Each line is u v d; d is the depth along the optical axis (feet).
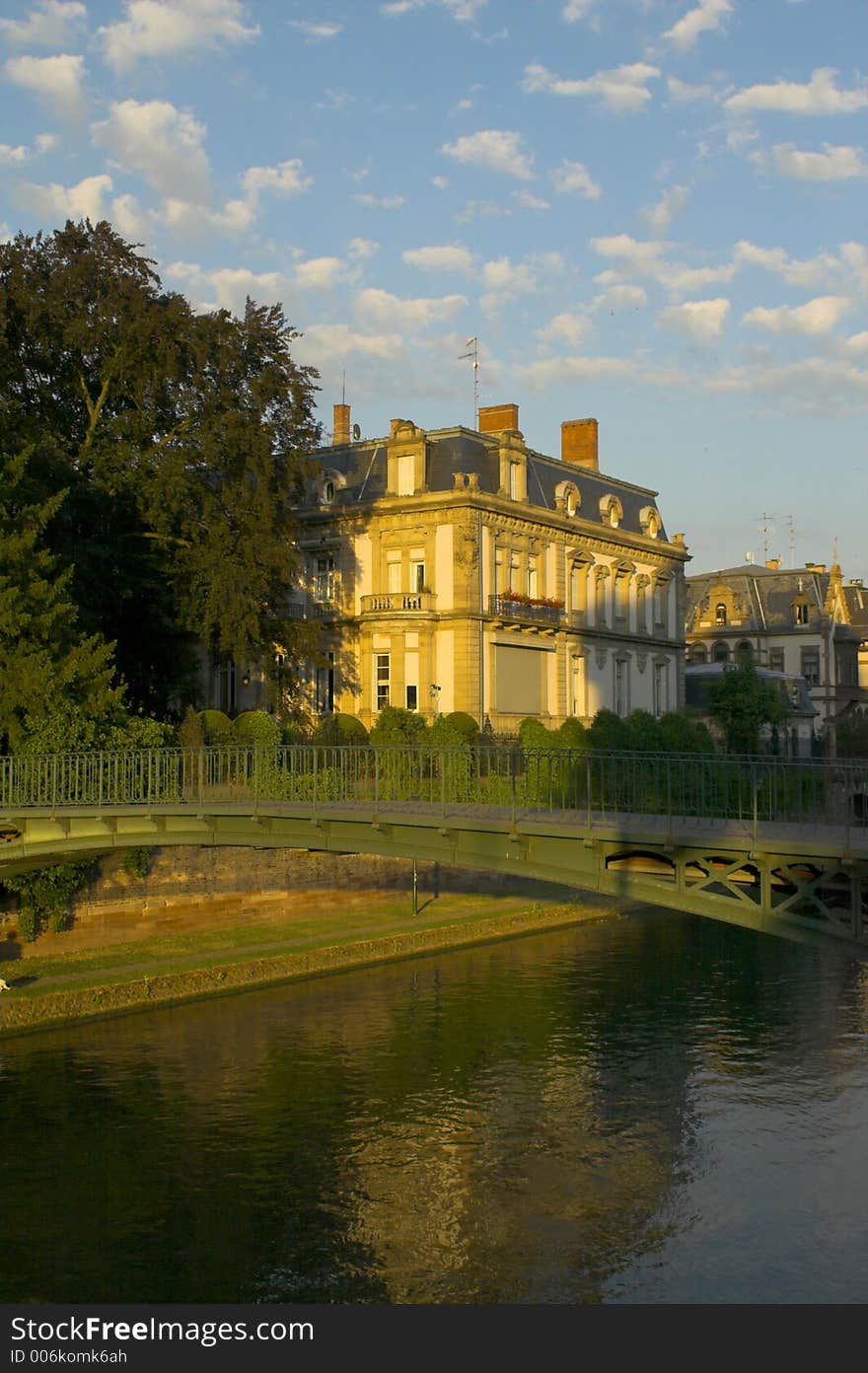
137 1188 71.05
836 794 68.80
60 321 148.97
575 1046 98.27
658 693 242.78
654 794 74.43
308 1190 71.00
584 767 76.84
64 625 123.65
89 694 119.85
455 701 185.06
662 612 246.47
